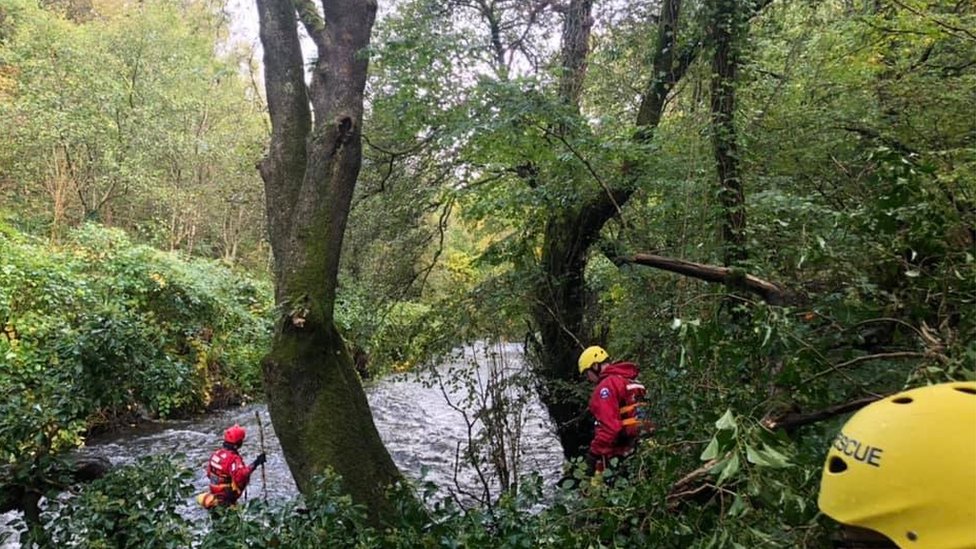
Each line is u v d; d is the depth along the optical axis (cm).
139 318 403
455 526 303
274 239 430
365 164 700
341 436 386
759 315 243
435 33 506
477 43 513
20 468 338
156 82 1547
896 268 264
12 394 359
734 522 196
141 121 1511
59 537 325
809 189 463
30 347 841
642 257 321
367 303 718
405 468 828
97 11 1908
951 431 86
